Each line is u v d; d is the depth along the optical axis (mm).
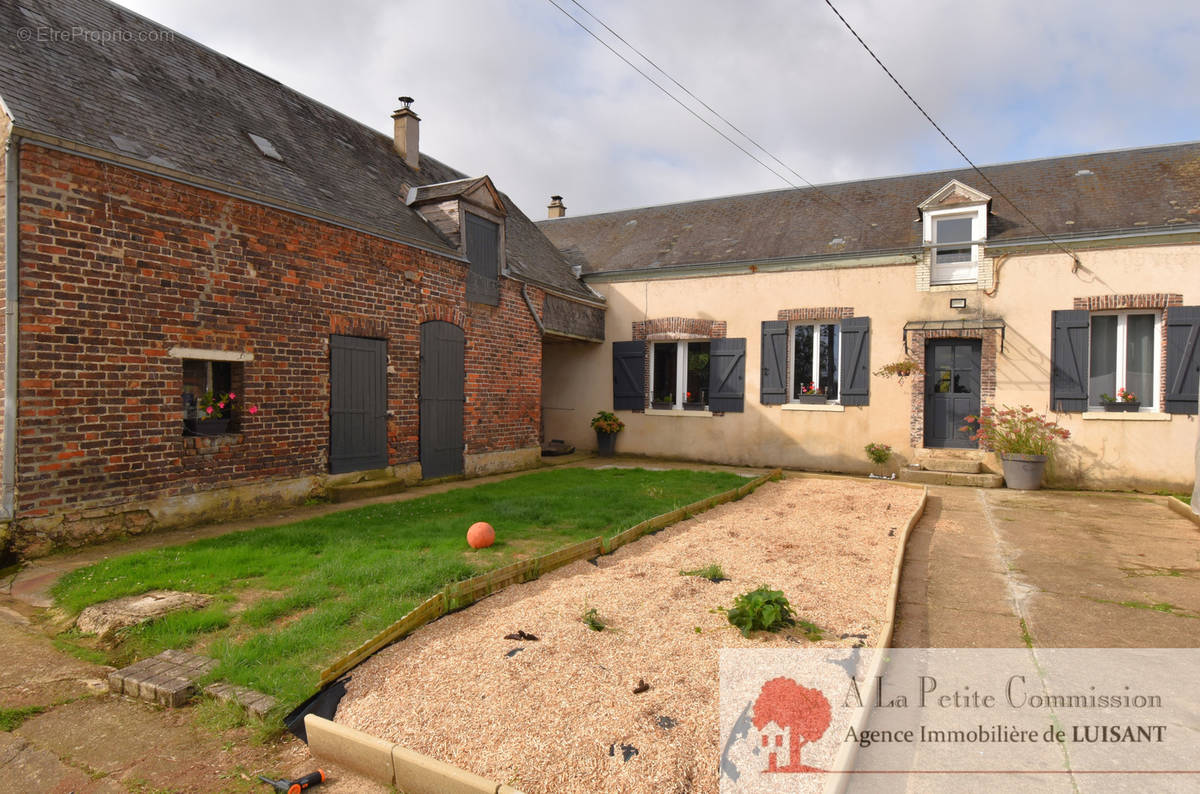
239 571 4777
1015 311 10820
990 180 12742
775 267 12711
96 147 5613
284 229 7398
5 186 5133
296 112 10164
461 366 10312
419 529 6234
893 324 11703
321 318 7879
